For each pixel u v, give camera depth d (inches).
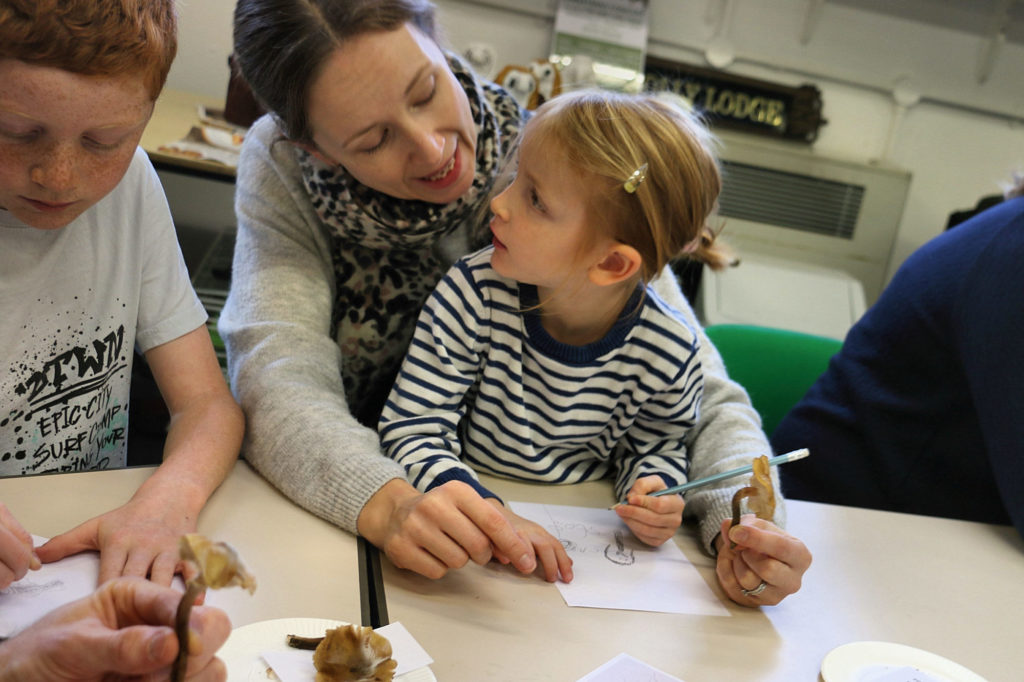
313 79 33.2
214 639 18.1
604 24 95.6
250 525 29.8
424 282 43.6
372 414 46.3
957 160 109.9
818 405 54.3
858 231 108.3
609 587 30.1
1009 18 103.0
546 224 33.2
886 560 35.7
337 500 30.6
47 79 22.6
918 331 48.6
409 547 28.0
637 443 39.6
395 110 33.7
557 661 25.3
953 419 47.4
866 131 107.7
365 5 32.3
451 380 36.4
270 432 33.3
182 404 35.2
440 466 33.0
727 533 31.5
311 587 26.8
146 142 66.1
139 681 18.3
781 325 96.5
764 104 103.7
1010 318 39.3
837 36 102.9
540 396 37.0
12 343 32.4
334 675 22.2
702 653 27.1
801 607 31.0
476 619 26.9
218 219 73.3
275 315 37.6
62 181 24.9
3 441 33.0
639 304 36.3
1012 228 42.4
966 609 32.8
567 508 36.3
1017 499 37.6
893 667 27.5
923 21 103.4
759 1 100.3
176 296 37.5
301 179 40.4
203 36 88.7
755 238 106.5
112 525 26.5
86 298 34.3
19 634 18.7
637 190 32.6
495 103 44.9
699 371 38.2
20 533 24.4
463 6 94.4
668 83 100.1
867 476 51.1
